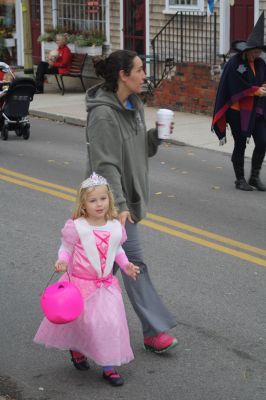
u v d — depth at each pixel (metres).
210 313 6.51
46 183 11.20
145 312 5.68
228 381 5.38
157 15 19.38
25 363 5.71
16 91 14.47
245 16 17.25
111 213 5.20
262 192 10.67
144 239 8.52
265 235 8.65
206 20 18.02
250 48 10.20
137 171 5.48
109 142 5.31
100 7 21.05
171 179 11.50
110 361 5.11
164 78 18.00
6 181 11.34
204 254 8.00
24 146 14.20
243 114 10.41
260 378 5.42
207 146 13.87
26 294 7.00
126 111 5.38
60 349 5.51
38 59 24.05
